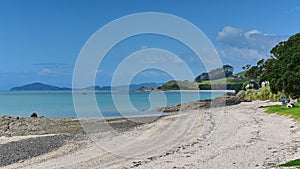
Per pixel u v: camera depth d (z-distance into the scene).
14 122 50.28
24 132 43.22
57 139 33.66
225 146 25.56
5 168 22.38
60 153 26.58
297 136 28.22
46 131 43.88
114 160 22.55
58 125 49.16
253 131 33.12
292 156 20.33
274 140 26.98
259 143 25.91
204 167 18.95
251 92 106.38
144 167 19.77
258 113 53.84
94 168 20.55
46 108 88.12
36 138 34.72
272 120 42.00
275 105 64.25
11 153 27.00
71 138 34.16
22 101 120.75
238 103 89.75
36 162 23.72
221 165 19.23
